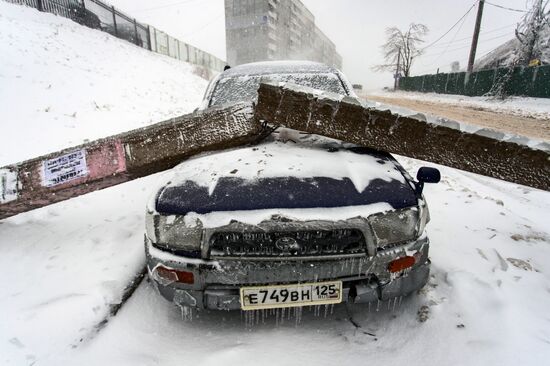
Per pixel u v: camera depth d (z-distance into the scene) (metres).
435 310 2.01
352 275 1.72
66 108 7.22
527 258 2.56
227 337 1.92
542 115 13.84
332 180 1.89
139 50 18.06
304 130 2.37
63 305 2.14
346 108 2.27
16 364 1.76
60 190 2.71
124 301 2.22
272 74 3.39
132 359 1.78
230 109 2.49
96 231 3.13
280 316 2.08
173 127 2.54
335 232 1.69
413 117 2.19
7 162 4.61
